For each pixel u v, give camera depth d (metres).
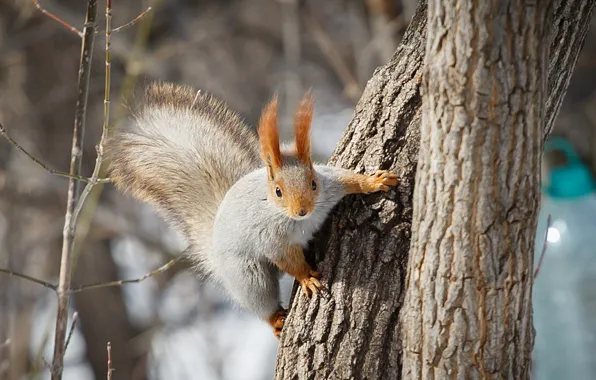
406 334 6.52
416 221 6.31
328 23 23.39
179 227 10.01
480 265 6.05
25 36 18.88
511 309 6.15
